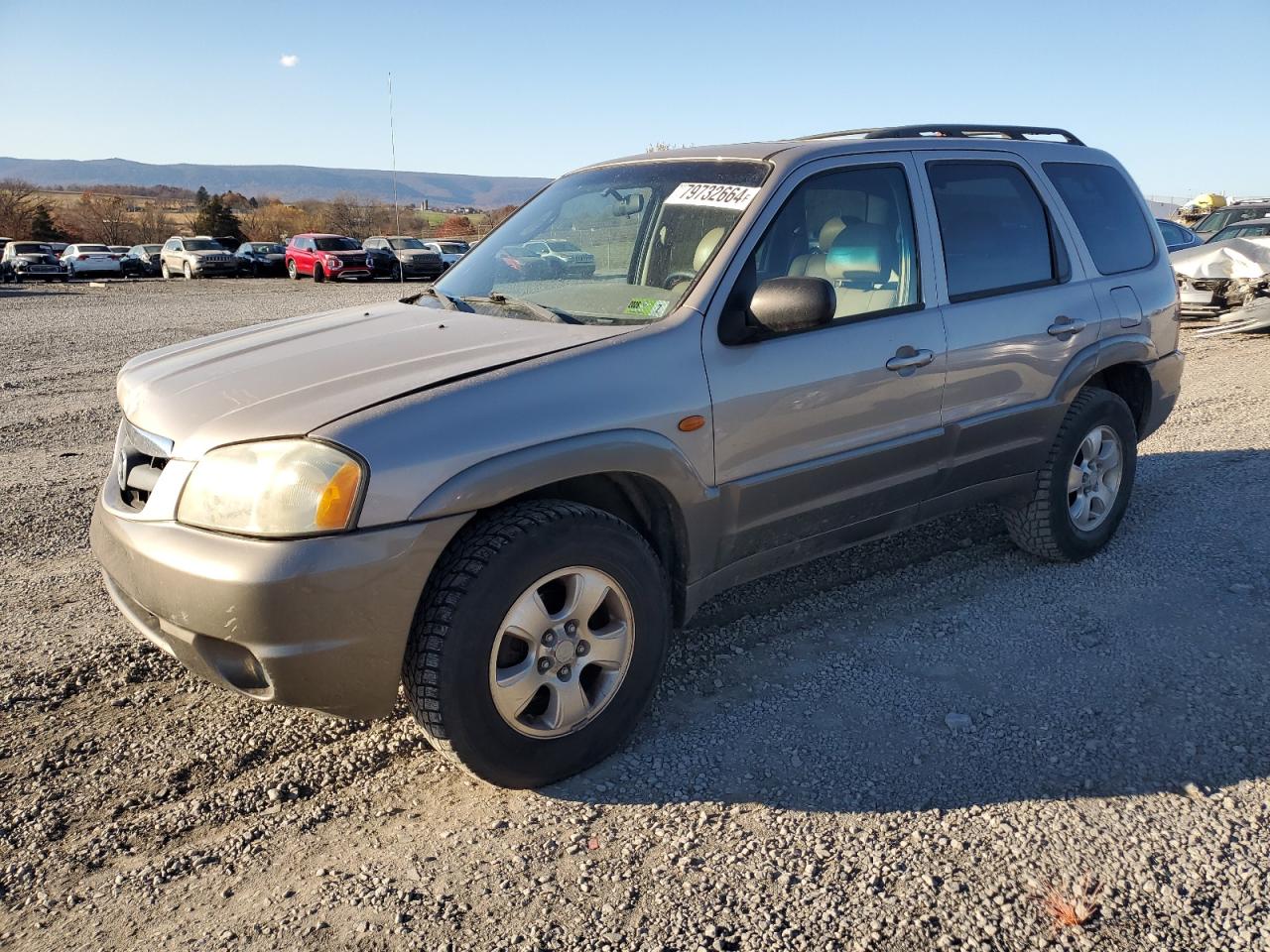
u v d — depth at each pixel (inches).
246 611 93.8
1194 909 90.4
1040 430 161.5
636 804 107.1
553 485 114.0
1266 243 442.0
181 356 130.3
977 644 144.4
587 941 86.7
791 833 101.7
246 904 91.7
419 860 98.0
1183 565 173.5
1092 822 103.1
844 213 136.6
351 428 96.7
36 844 100.2
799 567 173.6
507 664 106.3
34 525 203.0
